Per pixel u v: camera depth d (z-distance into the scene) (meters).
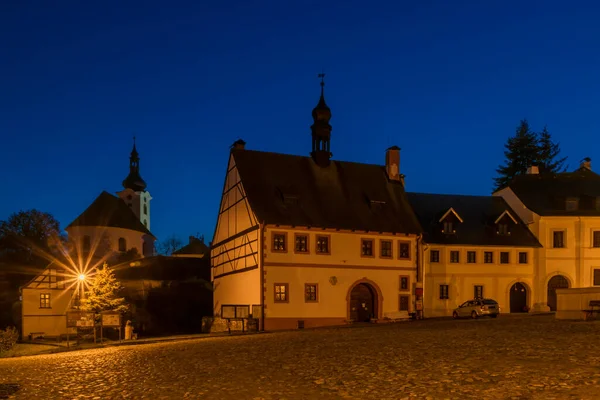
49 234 75.94
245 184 40.16
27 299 42.09
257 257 37.41
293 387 11.27
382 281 40.50
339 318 38.72
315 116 44.97
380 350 16.91
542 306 45.97
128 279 52.59
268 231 37.44
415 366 13.23
